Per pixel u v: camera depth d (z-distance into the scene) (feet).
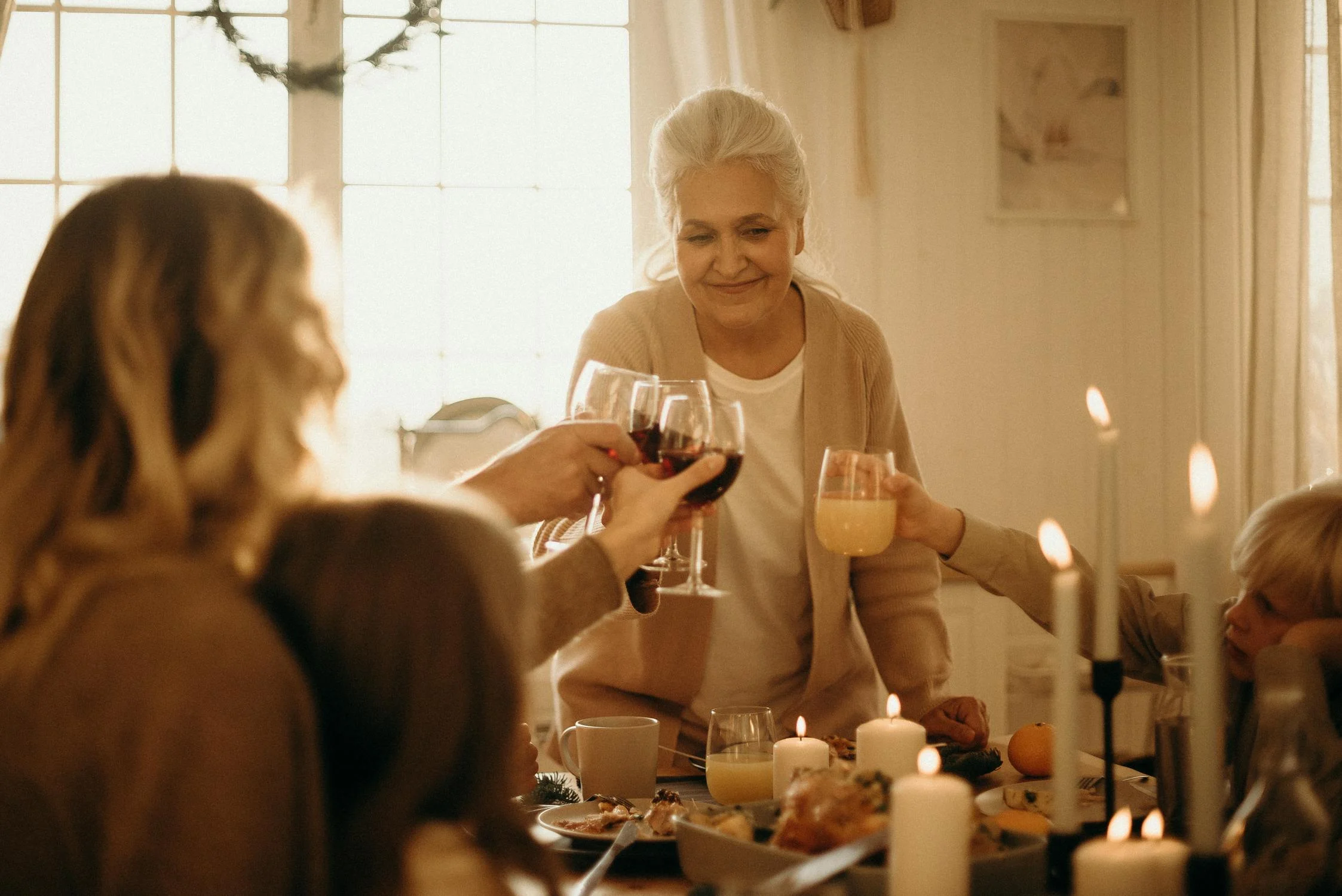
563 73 11.70
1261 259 10.55
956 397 11.70
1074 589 2.85
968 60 11.62
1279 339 10.50
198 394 2.27
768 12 10.96
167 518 2.21
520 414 11.55
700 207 5.74
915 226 11.57
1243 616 4.59
